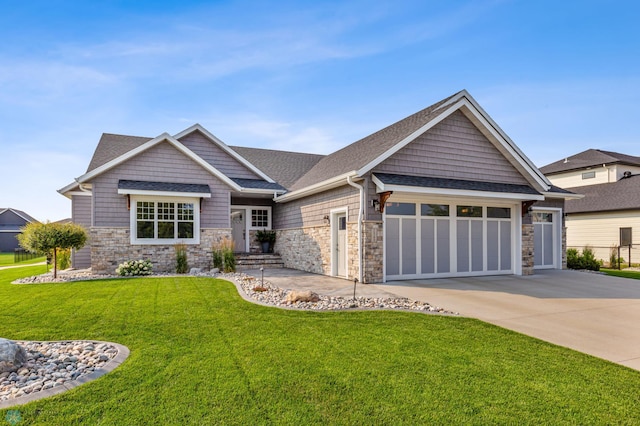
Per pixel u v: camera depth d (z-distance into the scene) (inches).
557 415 134.5
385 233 442.3
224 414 131.7
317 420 128.9
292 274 520.1
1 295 348.2
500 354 197.0
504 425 127.6
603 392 153.6
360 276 428.8
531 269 529.0
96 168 514.9
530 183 537.6
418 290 385.4
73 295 345.4
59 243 469.7
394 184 412.5
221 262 538.3
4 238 1796.3
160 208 544.4
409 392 150.4
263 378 161.0
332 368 173.2
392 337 222.4
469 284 428.1
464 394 149.5
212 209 580.4
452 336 227.6
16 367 169.2
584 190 1021.8
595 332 244.5
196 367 172.2
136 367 171.0
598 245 888.3
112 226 522.9
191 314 272.4
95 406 135.5
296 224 607.2
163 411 133.0
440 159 477.7
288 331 232.1
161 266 541.0
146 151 547.5
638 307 318.3
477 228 506.0
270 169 764.0
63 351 193.2
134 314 271.9
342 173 476.4
